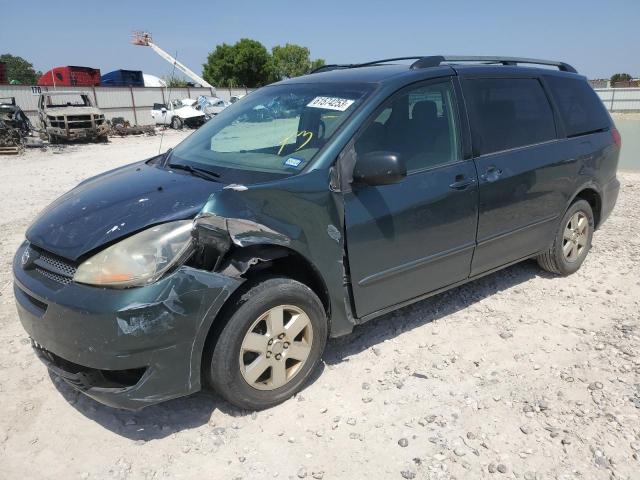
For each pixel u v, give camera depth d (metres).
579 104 4.89
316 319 3.16
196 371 2.77
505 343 3.80
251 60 59.59
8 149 17.33
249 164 3.39
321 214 3.08
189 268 2.71
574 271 5.04
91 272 2.69
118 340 2.58
